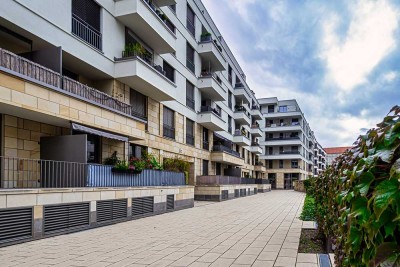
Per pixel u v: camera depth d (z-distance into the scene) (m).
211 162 27.56
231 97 35.47
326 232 5.25
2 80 7.96
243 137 34.91
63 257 6.24
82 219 9.39
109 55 13.93
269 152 58.78
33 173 10.39
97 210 10.01
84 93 11.26
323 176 6.11
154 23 15.59
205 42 25.41
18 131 9.99
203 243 7.56
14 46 10.56
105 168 10.92
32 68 9.05
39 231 7.94
